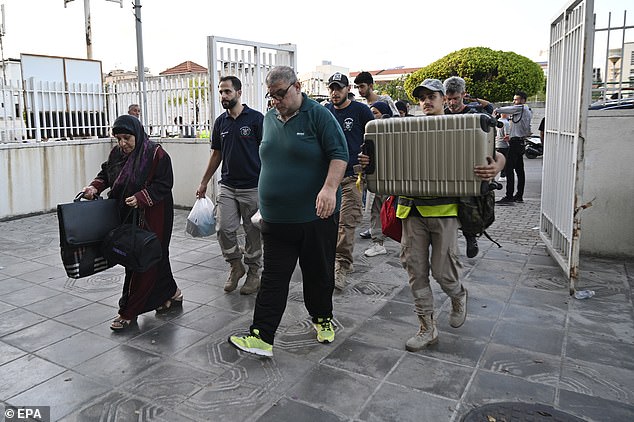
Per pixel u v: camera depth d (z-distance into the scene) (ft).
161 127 30.42
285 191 11.21
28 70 29.71
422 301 11.80
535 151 61.36
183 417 9.48
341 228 15.83
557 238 17.66
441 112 11.86
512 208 29.35
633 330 12.80
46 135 29.76
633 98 19.34
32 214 29.12
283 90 10.71
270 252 11.69
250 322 13.79
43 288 16.72
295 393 10.19
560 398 9.87
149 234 12.69
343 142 11.16
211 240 22.86
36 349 12.33
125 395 10.25
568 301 14.75
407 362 11.35
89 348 12.35
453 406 9.67
